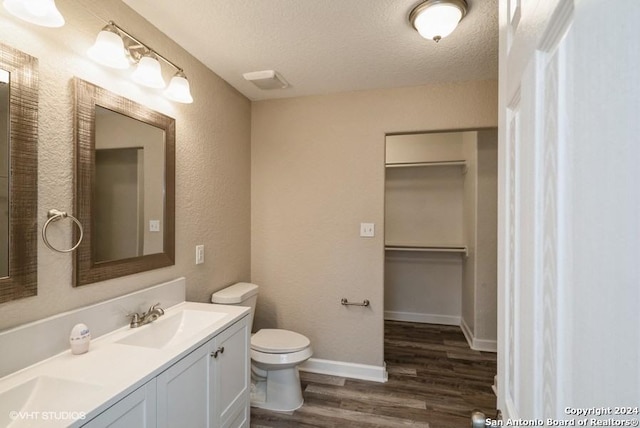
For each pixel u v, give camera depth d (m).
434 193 3.76
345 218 2.53
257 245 2.71
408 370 2.61
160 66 1.63
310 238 2.61
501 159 0.80
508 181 0.74
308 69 2.13
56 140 1.17
